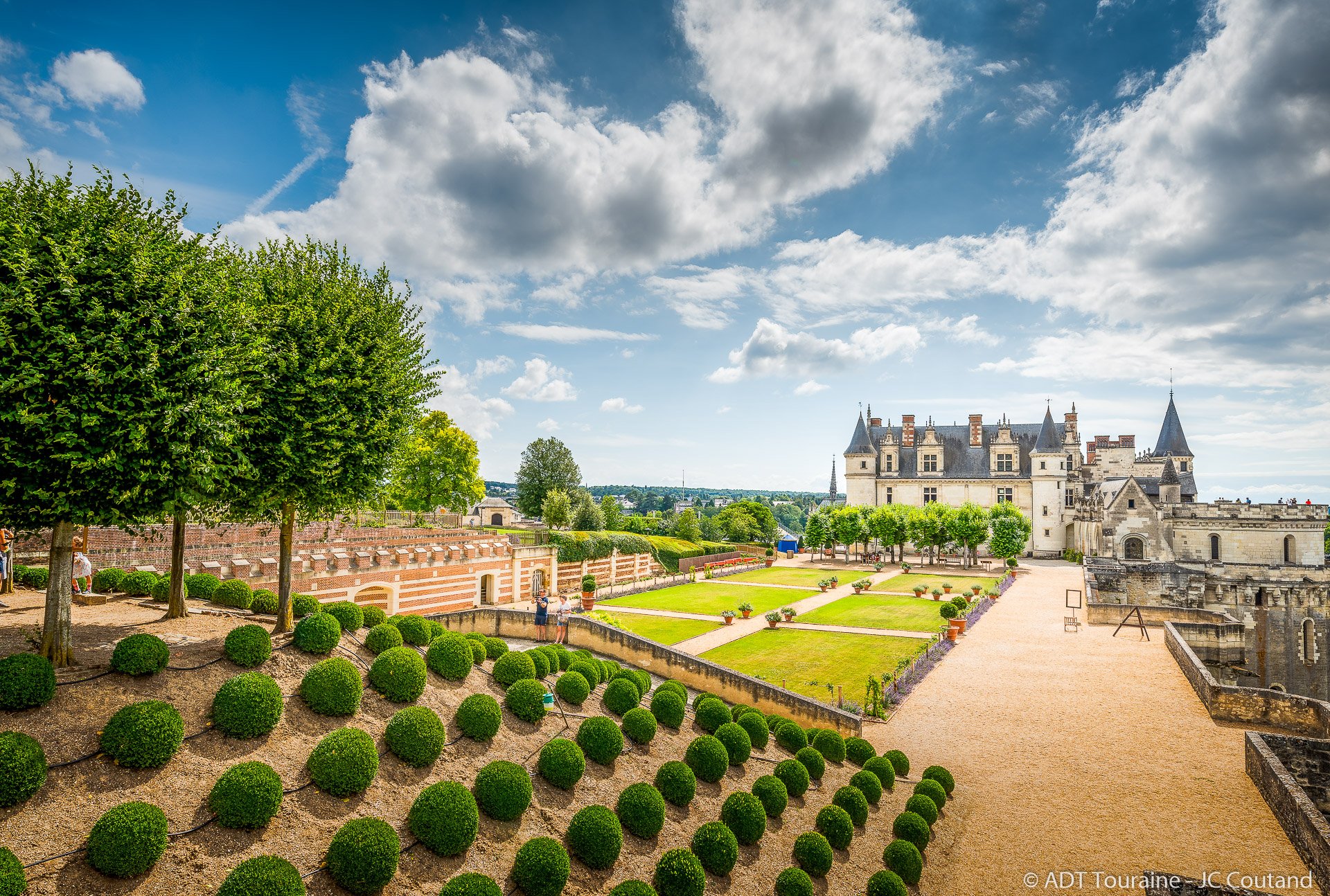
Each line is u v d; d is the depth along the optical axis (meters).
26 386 10.33
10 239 10.94
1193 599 53.03
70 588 11.77
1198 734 23.27
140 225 12.79
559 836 12.66
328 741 11.36
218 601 19.09
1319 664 54.34
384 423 16.75
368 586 35.91
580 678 17.66
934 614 46.59
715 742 16.53
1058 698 27.11
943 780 19.48
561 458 103.50
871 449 106.50
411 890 10.30
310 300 16.47
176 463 11.85
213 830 9.64
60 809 8.99
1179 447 95.75
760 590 60.03
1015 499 98.25
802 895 13.36
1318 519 70.31
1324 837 14.83
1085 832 17.47
